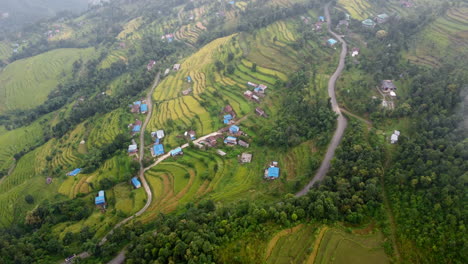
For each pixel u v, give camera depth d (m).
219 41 147.00
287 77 111.44
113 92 138.00
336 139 78.25
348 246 47.34
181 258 45.91
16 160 109.12
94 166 86.69
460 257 42.50
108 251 57.84
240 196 68.56
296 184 66.06
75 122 117.38
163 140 92.94
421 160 57.84
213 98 109.06
